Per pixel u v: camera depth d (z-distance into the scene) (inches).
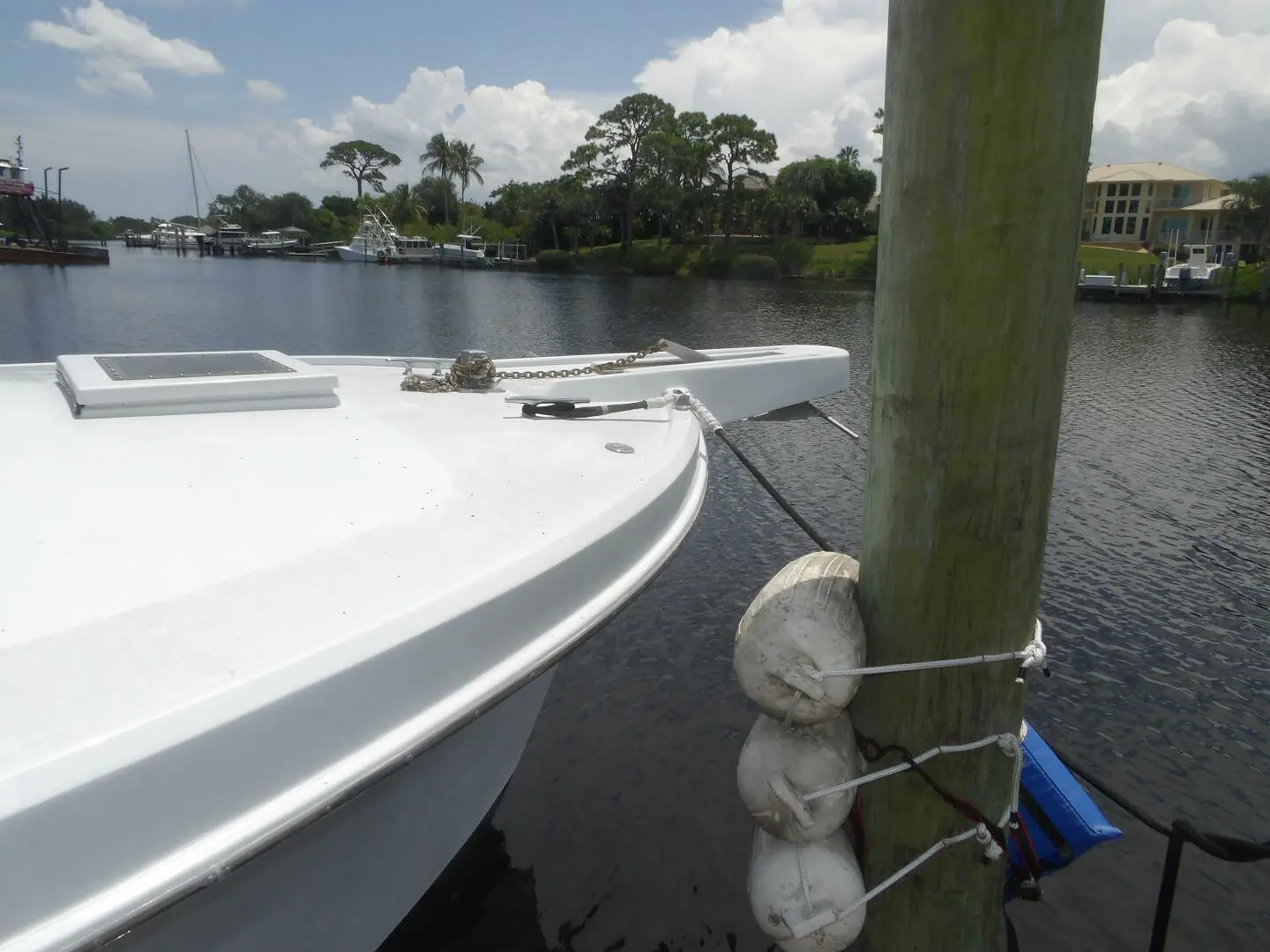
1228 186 2172.7
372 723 62.2
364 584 72.3
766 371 177.6
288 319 949.8
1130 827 155.6
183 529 78.5
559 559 81.9
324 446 105.7
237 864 51.8
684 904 130.7
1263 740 186.4
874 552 79.0
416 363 184.1
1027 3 62.9
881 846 83.0
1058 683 208.4
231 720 53.5
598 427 132.1
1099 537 318.3
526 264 2760.8
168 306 1046.4
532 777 160.1
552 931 124.8
